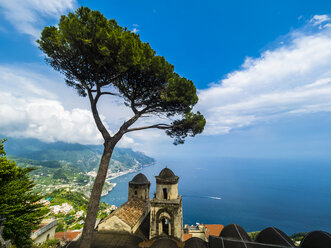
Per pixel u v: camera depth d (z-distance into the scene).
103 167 13.99
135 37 14.88
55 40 13.04
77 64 14.06
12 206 21.92
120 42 12.48
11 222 21.11
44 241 29.33
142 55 13.61
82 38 12.27
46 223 32.03
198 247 17.84
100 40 12.32
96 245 18.36
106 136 14.64
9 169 23.38
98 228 21.33
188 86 15.34
